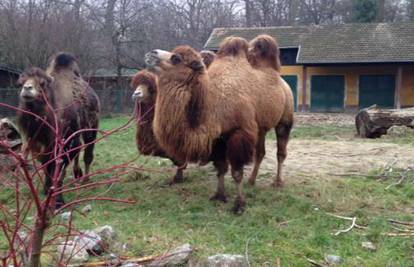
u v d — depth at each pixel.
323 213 6.03
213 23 39.97
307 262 4.59
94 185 2.50
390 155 10.20
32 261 2.38
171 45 36.00
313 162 9.52
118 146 12.43
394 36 29.20
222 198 6.60
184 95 5.52
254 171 7.47
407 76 29.47
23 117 5.95
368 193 7.01
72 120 6.64
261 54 6.93
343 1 48.59
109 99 27.47
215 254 4.71
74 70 7.29
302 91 30.64
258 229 5.46
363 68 29.86
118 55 30.92
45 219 2.33
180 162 6.02
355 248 4.93
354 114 27.73
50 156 6.00
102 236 4.96
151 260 4.47
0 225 2.48
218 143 6.18
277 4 45.53
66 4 29.23
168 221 5.78
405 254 4.78
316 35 30.70
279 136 7.51
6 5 26.58
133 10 33.22
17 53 25.73
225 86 5.93
